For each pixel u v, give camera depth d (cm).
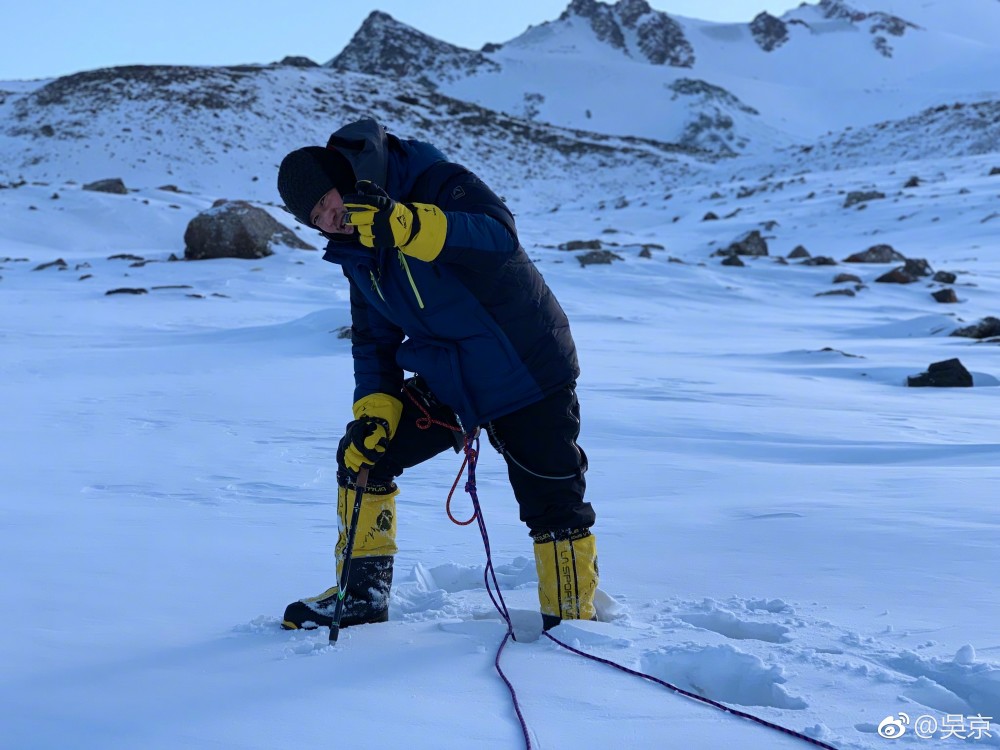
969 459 562
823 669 214
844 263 3023
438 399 267
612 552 340
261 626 255
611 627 250
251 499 440
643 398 859
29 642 238
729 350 1396
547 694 206
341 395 827
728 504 427
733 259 2852
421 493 462
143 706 200
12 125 6681
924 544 332
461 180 242
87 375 970
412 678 217
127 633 248
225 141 6469
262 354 1142
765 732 185
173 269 2466
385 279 246
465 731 188
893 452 594
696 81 15762
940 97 15938
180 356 1127
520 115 14812
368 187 216
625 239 4081
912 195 4588
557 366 258
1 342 1297
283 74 8144
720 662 220
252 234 2631
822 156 7612
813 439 662
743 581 296
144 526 375
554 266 2639
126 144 6256
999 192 4391
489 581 310
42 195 3725
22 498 429
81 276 2311
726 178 7394
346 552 247
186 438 616
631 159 7975
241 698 204
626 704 200
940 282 2542
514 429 262
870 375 1132
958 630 240
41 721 192
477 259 231
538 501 263
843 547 334
